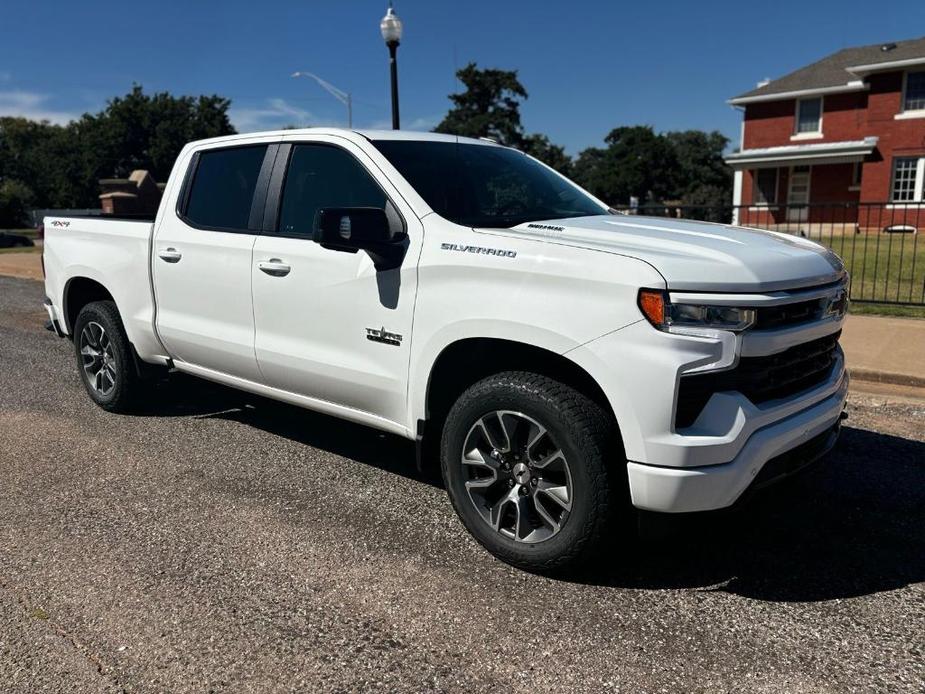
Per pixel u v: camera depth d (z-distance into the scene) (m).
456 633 2.84
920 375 6.30
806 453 3.25
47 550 3.47
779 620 2.93
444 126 47.31
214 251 4.44
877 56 29.81
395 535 3.63
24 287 13.33
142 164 69.56
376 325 3.65
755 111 31.73
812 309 3.16
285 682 2.56
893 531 3.68
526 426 3.21
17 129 71.12
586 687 2.54
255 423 5.38
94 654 2.71
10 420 5.42
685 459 2.79
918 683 2.55
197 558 3.39
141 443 4.93
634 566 3.33
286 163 4.22
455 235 3.38
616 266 2.87
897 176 26.61
